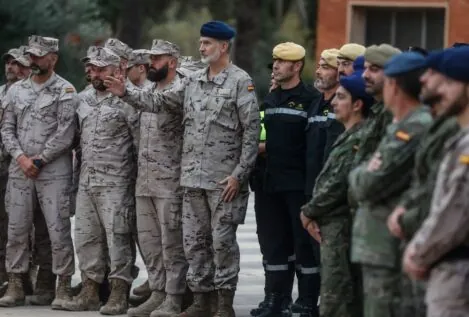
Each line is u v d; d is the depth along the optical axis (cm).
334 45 4303
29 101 2297
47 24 5200
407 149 1446
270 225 2156
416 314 1449
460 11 4125
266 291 2170
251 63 7412
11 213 2303
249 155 2062
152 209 2191
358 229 1488
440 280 1292
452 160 1280
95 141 2228
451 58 1339
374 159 1469
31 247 2383
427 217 1374
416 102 1467
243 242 3328
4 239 2439
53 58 2300
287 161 2111
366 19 4303
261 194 2159
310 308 2105
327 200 1681
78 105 2292
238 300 2438
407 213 1392
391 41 4284
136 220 2228
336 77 2042
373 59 1616
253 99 2072
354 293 1675
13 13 5084
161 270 2198
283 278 2161
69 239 2297
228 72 2094
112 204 2220
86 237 2253
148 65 2286
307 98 2111
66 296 2284
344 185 1672
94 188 2228
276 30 8212
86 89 2308
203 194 2098
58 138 2270
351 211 1592
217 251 2080
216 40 2083
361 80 1697
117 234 2220
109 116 2223
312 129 2069
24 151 2291
